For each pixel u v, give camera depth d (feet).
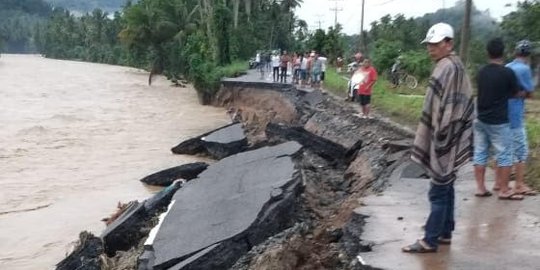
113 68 308.81
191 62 154.40
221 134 80.79
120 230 41.06
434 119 20.21
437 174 20.70
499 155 28.71
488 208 27.84
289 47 242.37
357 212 28.32
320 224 36.04
